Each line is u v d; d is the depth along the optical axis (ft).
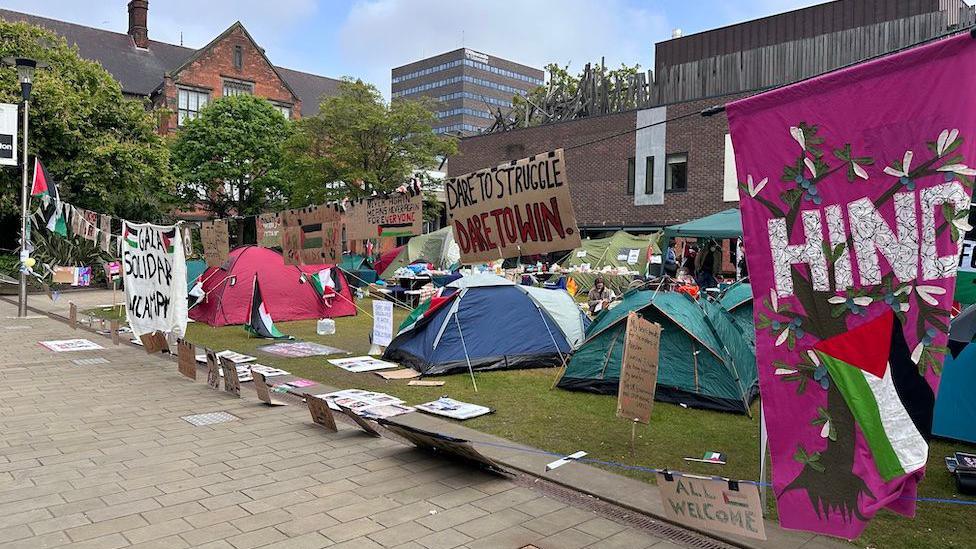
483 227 22.79
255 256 52.90
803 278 11.30
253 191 111.34
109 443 21.29
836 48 70.13
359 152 82.17
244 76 143.95
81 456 19.98
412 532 15.05
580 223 91.25
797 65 72.43
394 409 25.76
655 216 83.10
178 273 32.14
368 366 34.35
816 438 11.08
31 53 80.69
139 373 32.68
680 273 59.67
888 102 10.39
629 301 29.73
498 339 34.04
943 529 15.56
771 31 79.71
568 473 18.90
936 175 9.89
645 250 69.05
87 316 54.13
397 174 84.33
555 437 22.57
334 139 84.48
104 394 28.09
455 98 355.56
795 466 11.27
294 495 17.17
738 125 12.08
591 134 89.76
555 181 20.49
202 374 32.65
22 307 55.47
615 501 16.94
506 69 373.40
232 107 109.60
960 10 66.08
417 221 27.35
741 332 31.32
